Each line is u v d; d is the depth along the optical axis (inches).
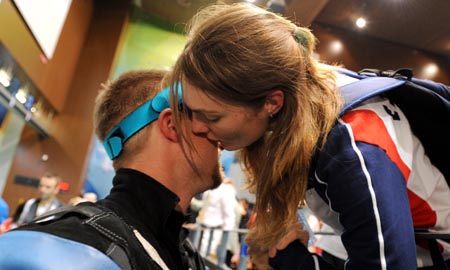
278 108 25.7
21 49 184.2
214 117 24.9
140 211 24.3
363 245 24.1
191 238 111.6
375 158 25.2
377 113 28.6
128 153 27.1
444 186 32.8
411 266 23.6
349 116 27.5
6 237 17.9
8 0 152.3
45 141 292.4
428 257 32.5
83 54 301.6
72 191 285.1
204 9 29.1
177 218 26.3
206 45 24.2
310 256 32.2
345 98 28.4
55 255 16.7
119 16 307.3
